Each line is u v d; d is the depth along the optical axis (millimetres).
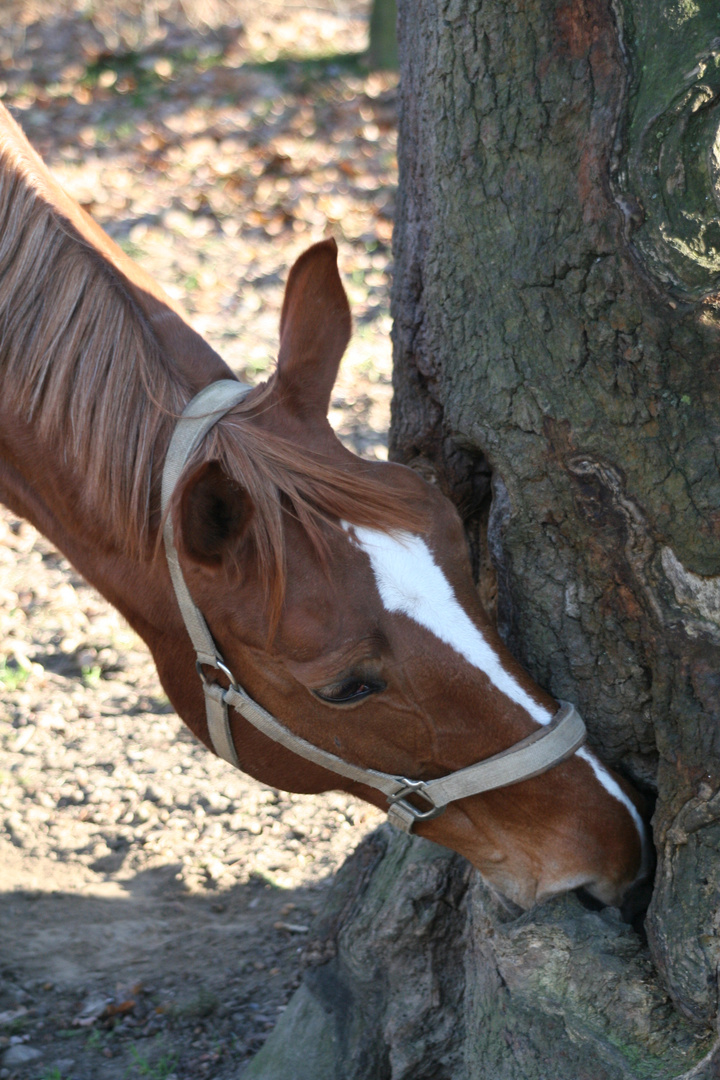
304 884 3498
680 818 1905
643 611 1994
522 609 2197
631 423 1918
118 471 1984
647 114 1765
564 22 1888
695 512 1858
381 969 2535
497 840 2084
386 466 1940
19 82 13047
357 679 1894
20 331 2080
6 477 2271
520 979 2035
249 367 6770
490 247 2096
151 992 3035
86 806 3875
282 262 8680
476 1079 2178
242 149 10828
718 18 1724
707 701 1879
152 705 4465
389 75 12922
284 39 15047
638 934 2020
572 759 1990
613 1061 1907
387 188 9852
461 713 1937
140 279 2229
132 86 12938
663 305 1799
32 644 4809
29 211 2117
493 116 2031
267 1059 2645
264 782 2197
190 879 3535
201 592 1950
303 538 1857
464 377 2178
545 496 2080
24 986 3047
